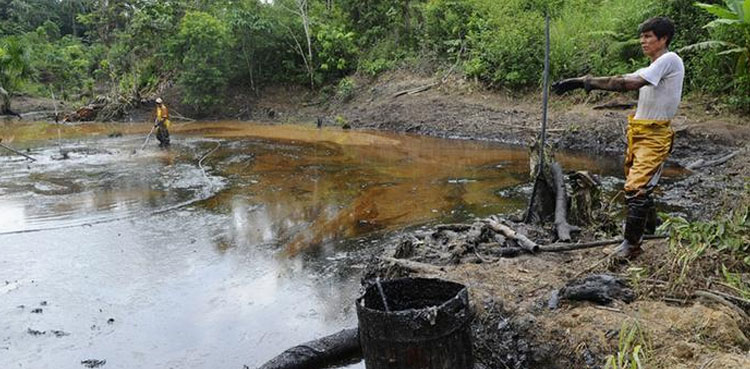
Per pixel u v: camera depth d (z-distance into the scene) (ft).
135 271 18.44
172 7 77.87
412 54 64.39
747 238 12.85
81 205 27.30
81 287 17.24
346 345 12.81
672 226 14.07
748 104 34.63
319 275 17.80
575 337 10.79
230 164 38.24
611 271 13.05
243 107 71.15
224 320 14.90
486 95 52.29
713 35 35.83
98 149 46.19
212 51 69.26
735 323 10.27
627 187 12.87
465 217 23.65
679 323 10.41
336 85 69.00
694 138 33.50
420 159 38.24
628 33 42.68
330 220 24.00
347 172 34.50
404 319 9.60
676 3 39.78
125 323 14.88
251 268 18.54
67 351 13.47
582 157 36.42
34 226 23.75
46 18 142.82
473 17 56.34
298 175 33.96
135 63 82.48
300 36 71.97
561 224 16.70
